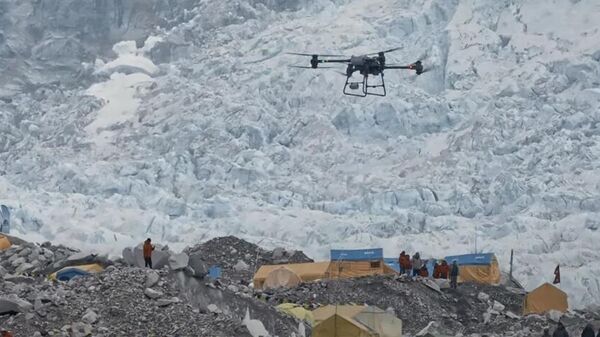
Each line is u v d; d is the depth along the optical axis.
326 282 130.50
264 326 102.62
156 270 103.31
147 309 96.06
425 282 133.62
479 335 115.56
